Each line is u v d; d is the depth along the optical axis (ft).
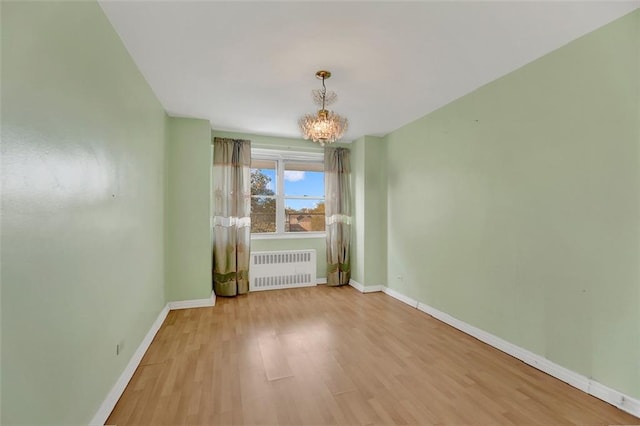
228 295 13.55
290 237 15.64
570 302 6.75
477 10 5.54
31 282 3.54
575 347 6.65
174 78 8.31
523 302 7.82
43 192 3.75
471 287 9.48
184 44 6.63
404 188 12.99
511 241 8.14
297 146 14.99
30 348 3.53
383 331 9.78
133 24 5.90
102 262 5.46
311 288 15.23
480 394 6.37
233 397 6.23
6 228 3.14
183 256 11.93
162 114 10.47
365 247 14.61
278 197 15.75
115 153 6.09
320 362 7.72
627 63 5.77
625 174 5.83
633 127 5.71
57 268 4.05
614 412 5.78
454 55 7.20
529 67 7.61
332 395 6.32
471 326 9.46
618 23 5.88
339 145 15.90
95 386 5.17
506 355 8.12
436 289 11.06
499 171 8.48
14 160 3.26
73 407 4.48
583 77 6.48
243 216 13.88
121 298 6.43
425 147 11.60
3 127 3.10
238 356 8.02
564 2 5.35
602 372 6.18
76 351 4.55
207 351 8.30
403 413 5.77
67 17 4.28
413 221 12.38
